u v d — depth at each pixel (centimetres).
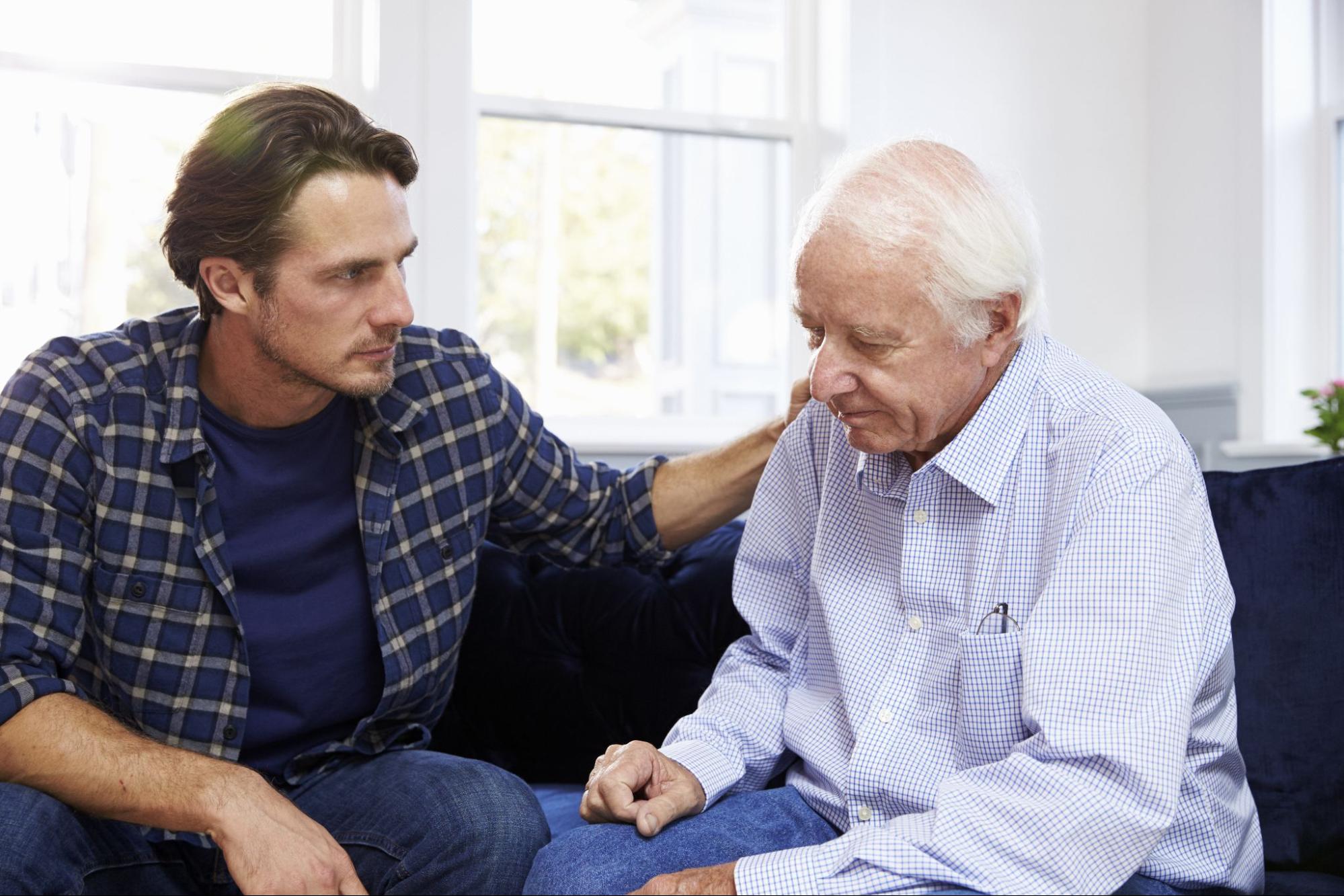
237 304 137
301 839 123
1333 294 302
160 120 261
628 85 294
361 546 151
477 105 281
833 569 137
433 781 143
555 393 300
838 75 296
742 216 311
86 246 259
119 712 145
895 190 115
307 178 130
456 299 267
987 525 124
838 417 124
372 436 151
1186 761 122
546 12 286
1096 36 319
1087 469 116
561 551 172
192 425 140
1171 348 323
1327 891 136
